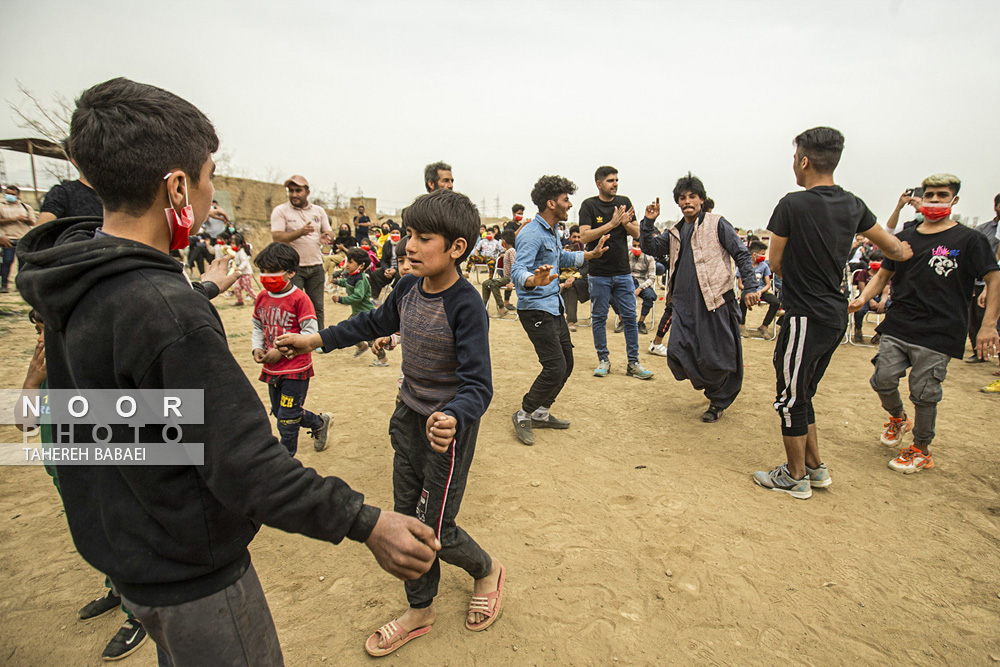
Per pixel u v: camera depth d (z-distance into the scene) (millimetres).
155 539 1098
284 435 3494
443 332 2020
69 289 1033
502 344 8039
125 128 1062
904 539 2986
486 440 4340
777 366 3361
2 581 2598
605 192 5891
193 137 1160
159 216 1157
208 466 1039
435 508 2102
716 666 2160
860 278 7973
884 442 4141
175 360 1003
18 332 7508
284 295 3445
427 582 2273
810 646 2256
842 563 2781
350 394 5457
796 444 3379
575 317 9422
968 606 2479
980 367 6617
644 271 8828
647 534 3029
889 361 3775
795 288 3213
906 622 2385
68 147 1111
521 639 2307
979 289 6727
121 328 1010
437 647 2264
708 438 4395
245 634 1242
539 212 4156
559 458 4008
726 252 4406
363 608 2484
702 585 2615
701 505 3338
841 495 3455
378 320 2275
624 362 6934
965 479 3648
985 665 2162
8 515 3125
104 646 2260
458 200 1932
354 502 1131
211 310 1130
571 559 2814
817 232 3082
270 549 2902
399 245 3248
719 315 4383
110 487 1106
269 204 20453
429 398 2100
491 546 2918
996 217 6922
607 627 2363
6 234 10281
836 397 5395
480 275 18594
